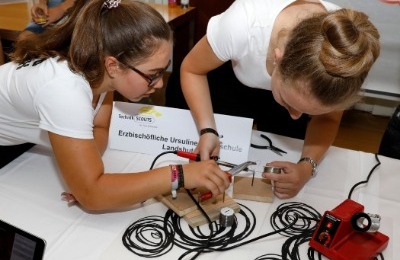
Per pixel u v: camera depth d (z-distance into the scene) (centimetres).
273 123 147
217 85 145
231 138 102
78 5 81
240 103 146
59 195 87
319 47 65
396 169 103
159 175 79
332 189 94
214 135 99
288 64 69
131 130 105
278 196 90
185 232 78
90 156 77
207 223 80
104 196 77
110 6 77
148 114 104
